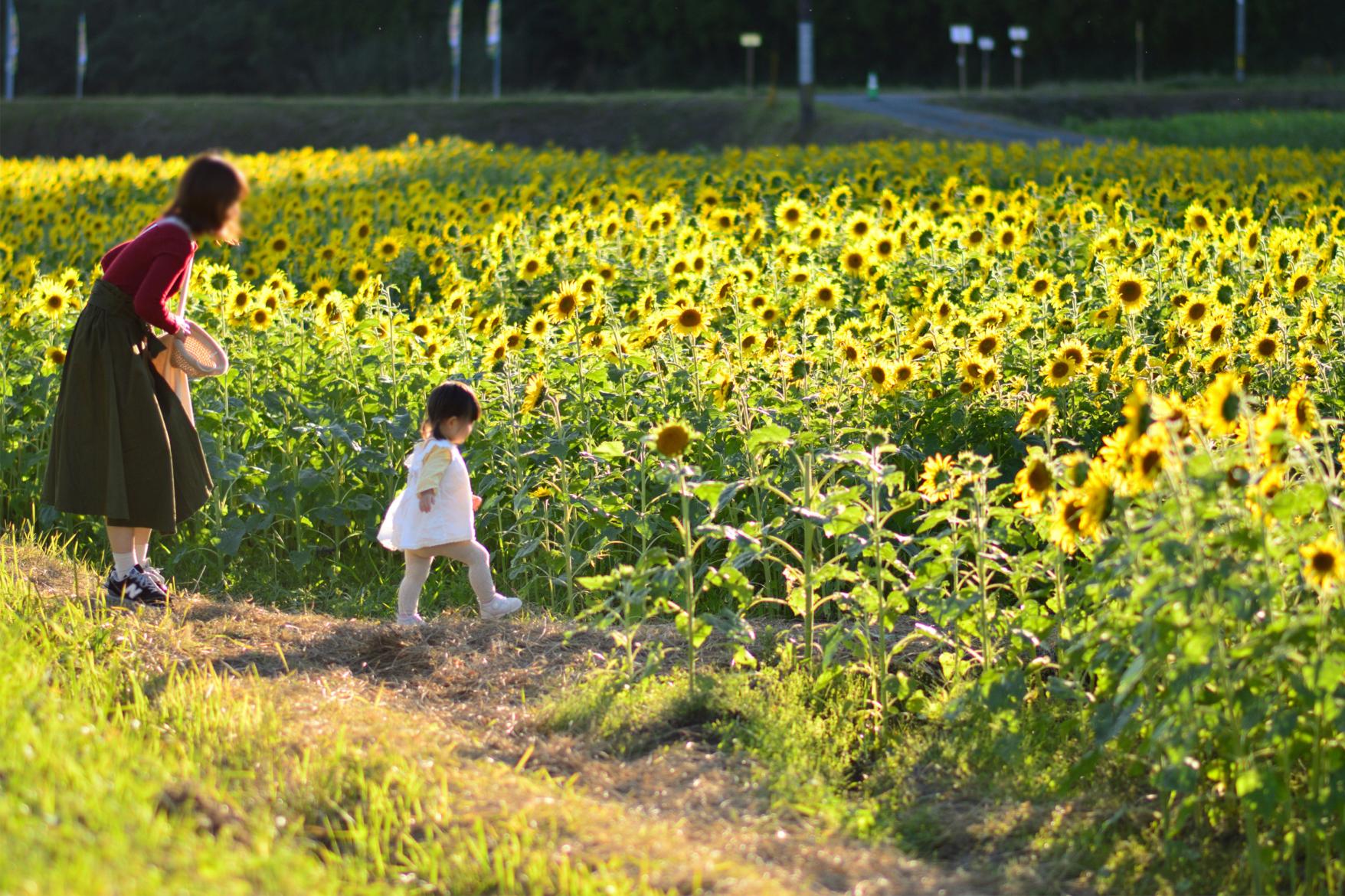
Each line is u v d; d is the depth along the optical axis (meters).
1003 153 45.19
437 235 28.89
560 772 9.63
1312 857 8.09
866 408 15.23
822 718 10.62
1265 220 27.70
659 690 10.77
